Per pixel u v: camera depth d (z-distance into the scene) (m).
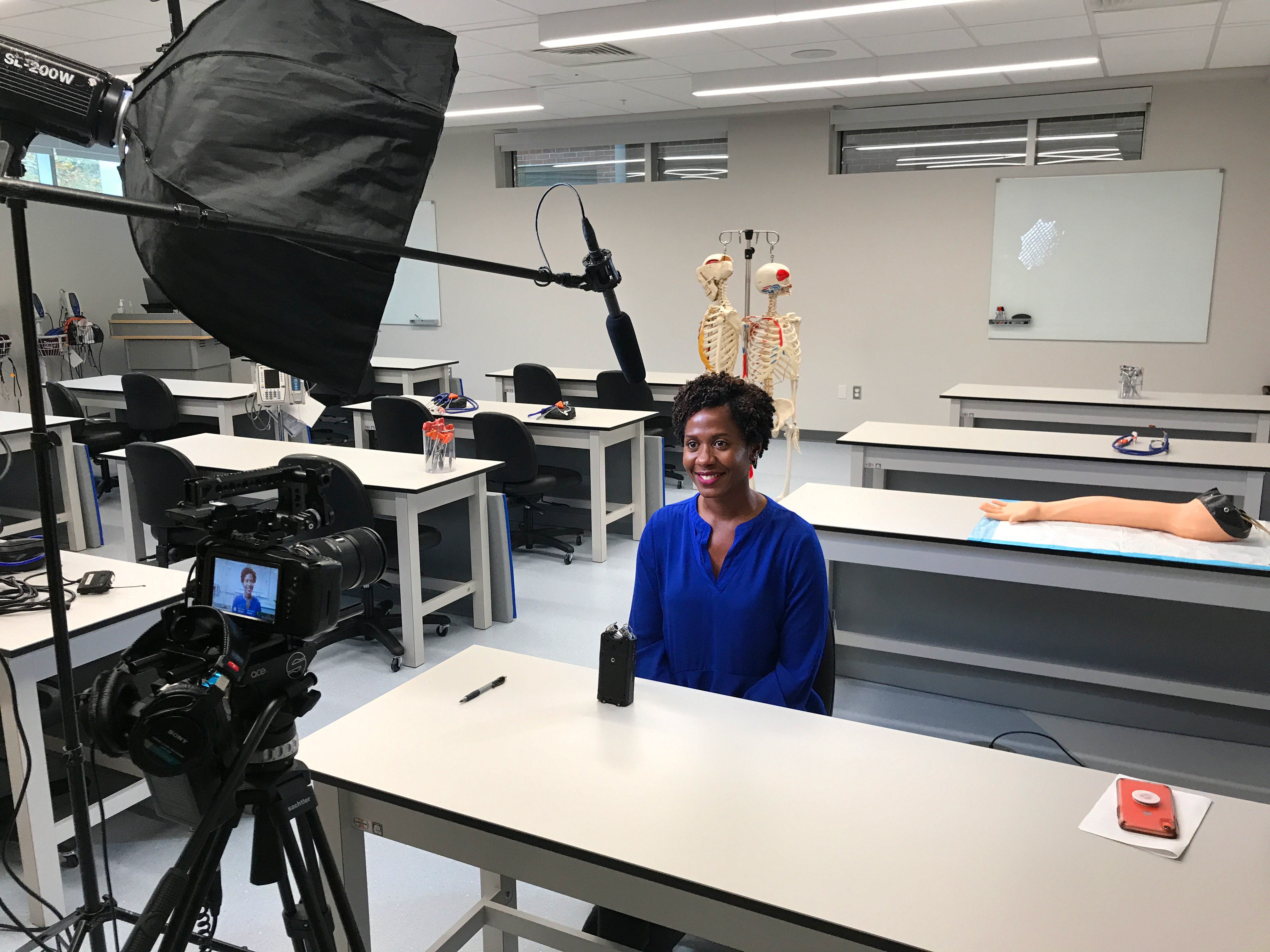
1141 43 5.59
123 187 0.88
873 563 2.78
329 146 0.84
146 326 8.01
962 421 5.50
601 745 1.46
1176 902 1.07
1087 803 1.28
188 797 1.03
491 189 9.11
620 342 1.23
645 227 8.55
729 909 1.11
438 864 2.28
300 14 0.88
